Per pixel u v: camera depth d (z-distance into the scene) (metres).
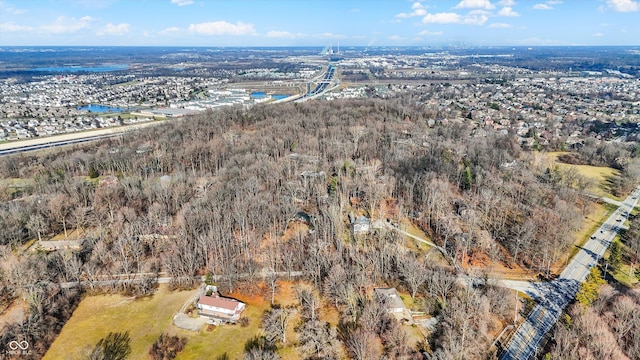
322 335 111.75
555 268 146.75
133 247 146.62
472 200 181.25
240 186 188.75
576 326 111.38
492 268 145.62
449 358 101.88
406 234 165.38
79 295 130.75
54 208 168.38
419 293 131.00
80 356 108.06
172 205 182.88
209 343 111.88
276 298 130.12
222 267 137.75
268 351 105.44
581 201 195.62
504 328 117.69
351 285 127.81
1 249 142.50
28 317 116.56
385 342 111.50
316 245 148.62
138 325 119.00
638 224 166.00
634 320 112.12
